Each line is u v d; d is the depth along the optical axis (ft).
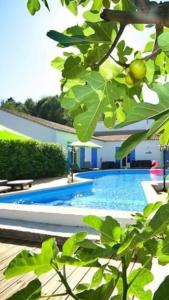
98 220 3.85
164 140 5.77
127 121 2.49
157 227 3.05
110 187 73.67
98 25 4.30
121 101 4.80
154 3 3.73
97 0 6.44
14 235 24.67
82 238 3.86
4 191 52.06
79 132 3.53
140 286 4.21
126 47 5.87
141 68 4.23
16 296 3.19
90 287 4.08
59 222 27.07
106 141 133.18
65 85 5.30
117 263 14.73
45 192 59.06
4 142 68.33
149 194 39.60
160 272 13.43
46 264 3.36
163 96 2.50
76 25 4.75
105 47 4.84
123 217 23.73
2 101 239.71
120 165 124.77
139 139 2.47
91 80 3.75
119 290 4.06
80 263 3.44
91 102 3.64
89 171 102.89
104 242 3.79
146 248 3.91
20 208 29.37
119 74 4.66
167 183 52.70
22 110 209.97
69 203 53.52
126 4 5.55
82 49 4.90
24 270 3.29
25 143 74.38
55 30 3.84
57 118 197.88
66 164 94.68
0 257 20.65
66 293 3.56
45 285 16.35
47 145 83.82
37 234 23.68
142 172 105.50
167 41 2.94
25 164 74.02
